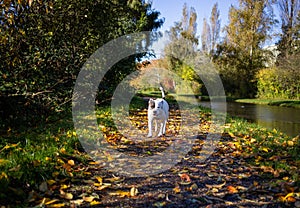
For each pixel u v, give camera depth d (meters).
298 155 4.37
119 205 2.61
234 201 2.75
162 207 2.59
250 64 29.58
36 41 4.13
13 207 2.33
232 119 9.78
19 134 4.34
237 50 30.38
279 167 3.71
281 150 4.79
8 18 3.54
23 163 3.19
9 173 2.85
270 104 21.42
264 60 30.06
